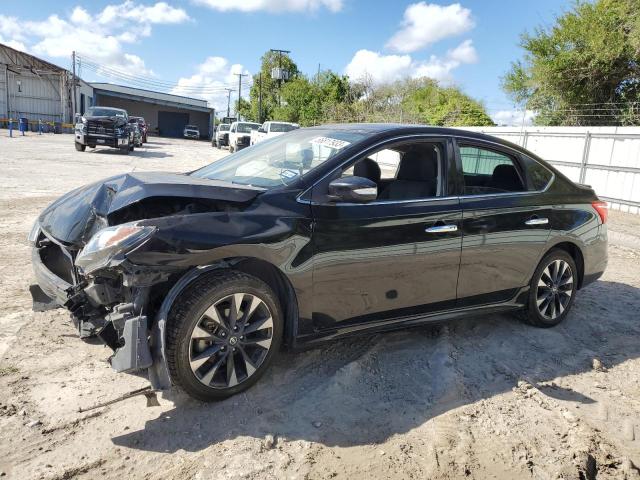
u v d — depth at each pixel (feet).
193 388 9.66
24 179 40.14
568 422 10.36
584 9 69.77
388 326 12.01
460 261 12.70
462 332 14.49
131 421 9.49
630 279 21.52
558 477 8.70
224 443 9.01
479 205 12.95
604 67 68.85
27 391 10.18
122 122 74.23
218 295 9.59
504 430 9.95
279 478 8.26
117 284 9.71
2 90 142.72
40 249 12.06
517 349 13.65
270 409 10.10
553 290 14.99
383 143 12.09
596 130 45.68
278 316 10.53
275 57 221.66
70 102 151.74
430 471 8.67
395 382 11.44
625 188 43.34
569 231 14.82
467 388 11.43
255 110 225.76
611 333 15.33
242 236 9.80
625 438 9.98
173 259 9.19
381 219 11.41
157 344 9.25
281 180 11.50
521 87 77.77
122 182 11.13
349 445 9.21
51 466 8.18
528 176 14.37
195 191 10.22
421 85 139.44
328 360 12.26
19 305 14.44
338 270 10.99
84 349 12.08
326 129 13.55
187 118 239.50
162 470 8.28
